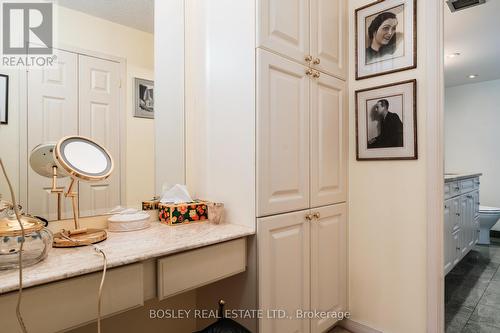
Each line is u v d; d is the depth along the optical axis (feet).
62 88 3.59
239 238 3.82
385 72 5.34
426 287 4.91
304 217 4.62
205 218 4.47
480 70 11.75
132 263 2.84
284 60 4.26
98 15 3.90
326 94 5.16
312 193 4.81
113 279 2.71
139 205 4.29
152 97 4.46
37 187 3.38
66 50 3.62
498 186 12.71
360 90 5.64
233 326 3.46
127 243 3.25
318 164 4.95
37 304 2.29
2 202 3.11
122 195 4.11
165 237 3.51
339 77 5.51
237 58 4.14
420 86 4.99
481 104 13.21
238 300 4.15
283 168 4.25
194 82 4.87
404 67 5.13
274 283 4.09
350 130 5.81
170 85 4.68
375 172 5.50
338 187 5.51
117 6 4.08
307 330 4.66
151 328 4.49
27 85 3.34
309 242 4.72
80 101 3.73
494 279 8.32
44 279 2.28
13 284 2.15
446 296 7.29
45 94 3.46
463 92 13.70
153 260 3.08
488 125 13.02
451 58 10.53
